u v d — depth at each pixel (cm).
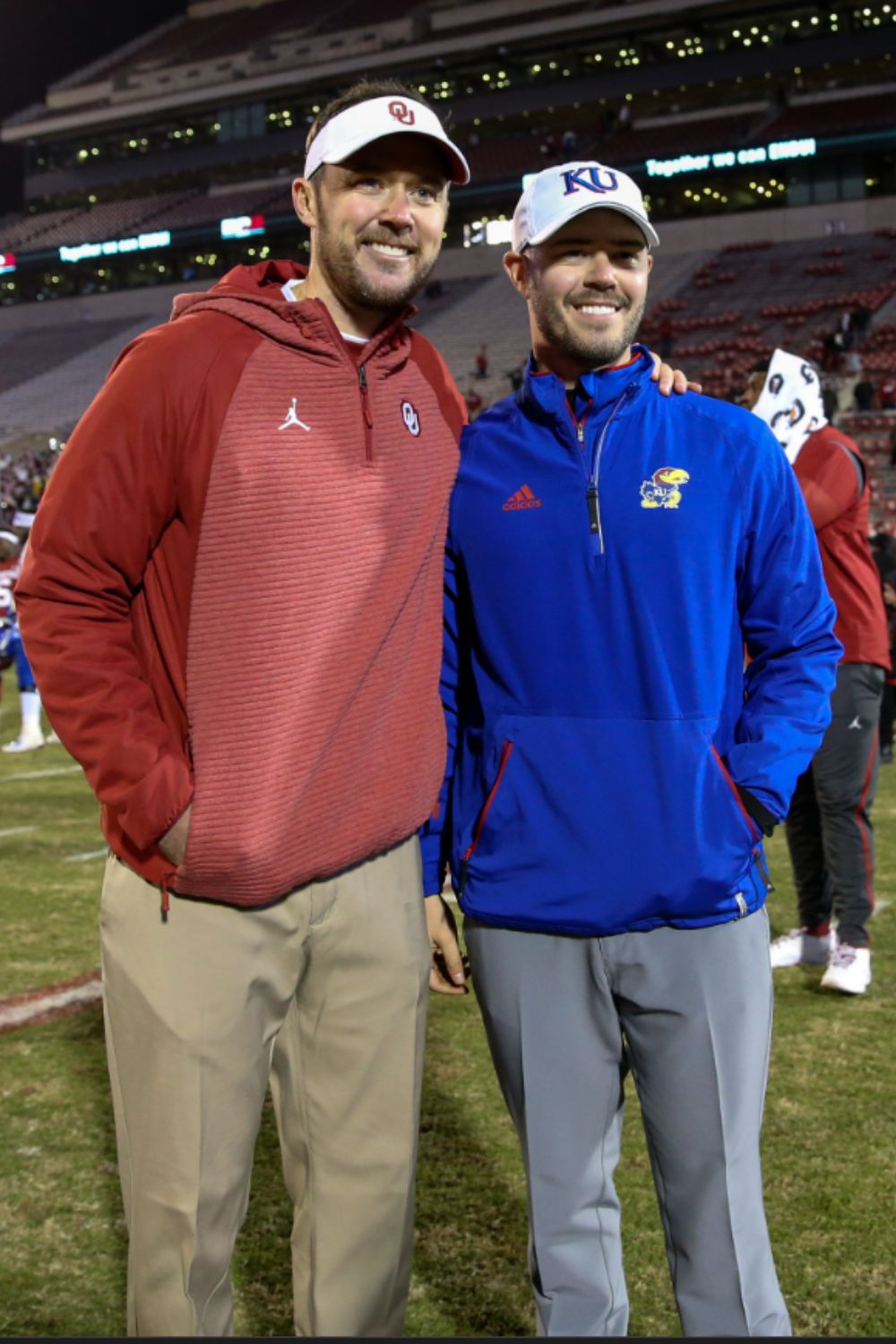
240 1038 183
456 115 4609
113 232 4909
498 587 199
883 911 511
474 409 3047
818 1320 231
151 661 184
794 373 376
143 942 181
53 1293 246
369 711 188
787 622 200
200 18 5738
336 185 187
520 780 196
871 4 3941
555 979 196
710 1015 189
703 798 190
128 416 173
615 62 4384
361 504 185
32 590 176
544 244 195
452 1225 271
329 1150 196
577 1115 196
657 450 195
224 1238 186
